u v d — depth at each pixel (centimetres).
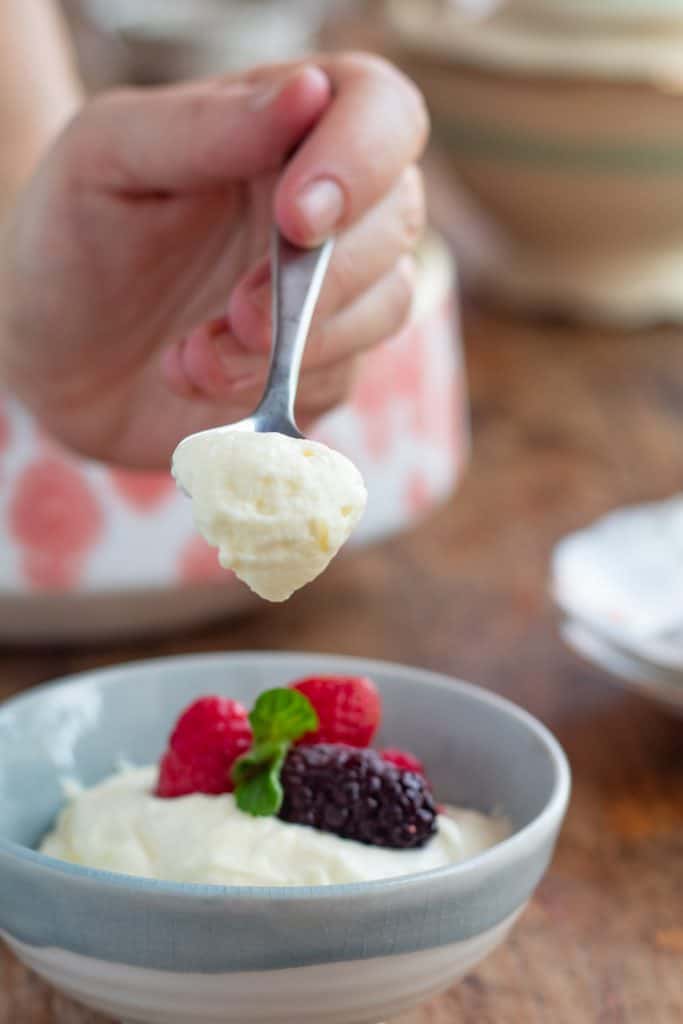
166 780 58
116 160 66
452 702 61
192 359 62
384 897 51
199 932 51
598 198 133
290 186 59
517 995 59
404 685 62
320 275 59
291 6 159
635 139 128
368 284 63
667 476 104
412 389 84
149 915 51
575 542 79
